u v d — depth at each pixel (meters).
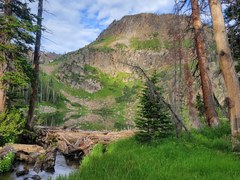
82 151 19.03
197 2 15.92
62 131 23.95
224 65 11.19
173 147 11.98
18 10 22.28
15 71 21.17
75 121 72.75
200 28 15.86
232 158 9.59
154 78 14.78
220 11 11.52
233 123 10.90
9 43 21.06
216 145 12.10
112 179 7.90
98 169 9.25
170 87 14.75
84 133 22.16
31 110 24.23
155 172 8.34
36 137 23.28
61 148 19.88
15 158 16.23
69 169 15.55
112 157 11.23
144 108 15.02
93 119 89.44
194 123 17.91
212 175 7.77
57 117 88.44
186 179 7.62
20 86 21.23
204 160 9.61
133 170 8.68
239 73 18.33
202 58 16.08
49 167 15.05
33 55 24.33
